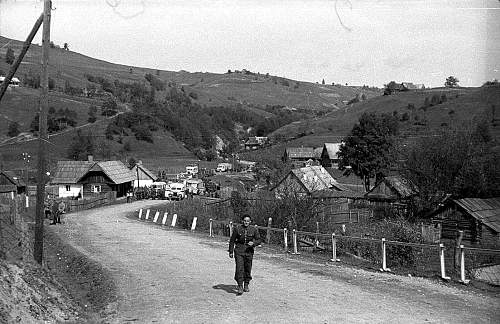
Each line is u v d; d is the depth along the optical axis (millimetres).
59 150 95000
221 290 12805
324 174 59750
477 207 36344
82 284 14914
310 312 10523
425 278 14414
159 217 39875
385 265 15805
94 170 72938
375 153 70438
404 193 49781
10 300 9609
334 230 24625
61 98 132500
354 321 9812
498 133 44719
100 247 22266
